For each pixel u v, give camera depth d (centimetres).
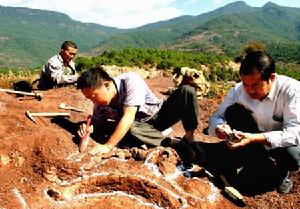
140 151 404
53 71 771
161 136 433
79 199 355
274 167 432
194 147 438
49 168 367
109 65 2006
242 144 373
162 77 1404
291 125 372
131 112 402
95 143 412
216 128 392
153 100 438
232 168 436
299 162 388
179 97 414
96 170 375
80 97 686
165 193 366
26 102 525
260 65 343
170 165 402
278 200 386
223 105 421
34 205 332
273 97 378
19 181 358
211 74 2216
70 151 388
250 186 410
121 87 406
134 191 373
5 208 322
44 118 470
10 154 379
